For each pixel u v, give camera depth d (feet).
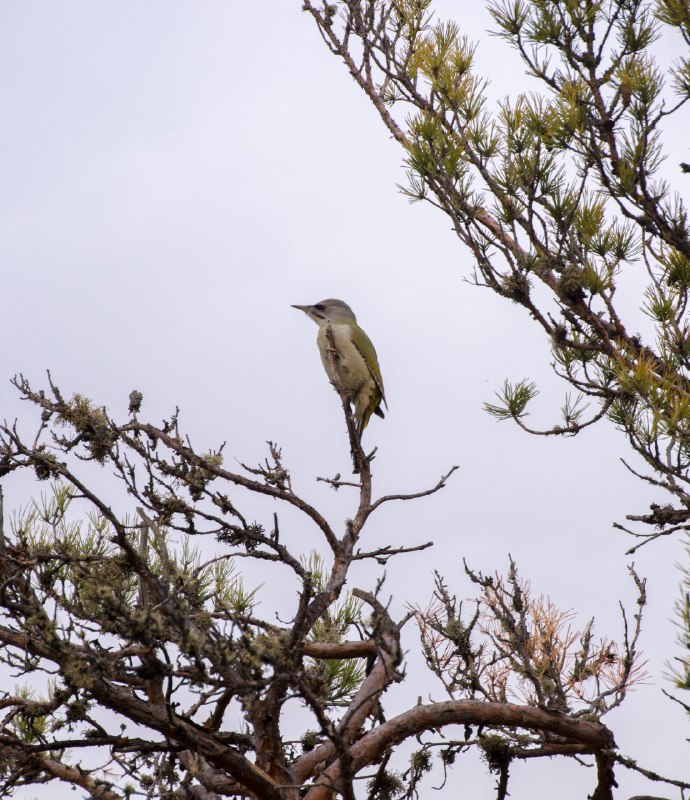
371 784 34.96
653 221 33.09
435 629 35.22
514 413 38.86
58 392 29.45
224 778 31.73
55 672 27.91
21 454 28.84
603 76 35.04
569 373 36.19
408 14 44.68
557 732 33.47
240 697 24.58
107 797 27.86
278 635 27.61
